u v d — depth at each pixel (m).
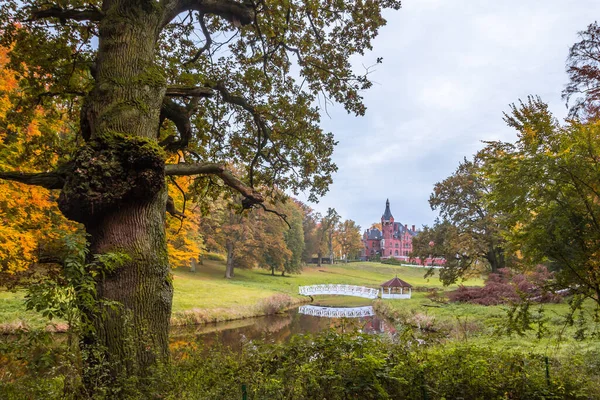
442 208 29.02
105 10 5.75
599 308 5.57
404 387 4.21
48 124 9.15
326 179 9.97
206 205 9.66
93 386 3.63
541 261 5.63
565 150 4.95
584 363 6.23
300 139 9.41
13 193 9.34
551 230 5.27
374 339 4.88
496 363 4.93
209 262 53.78
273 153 9.91
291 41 9.09
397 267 85.56
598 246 4.98
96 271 4.12
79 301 3.56
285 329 19.50
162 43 8.99
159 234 5.04
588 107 10.60
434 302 25.59
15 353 3.39
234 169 22.20
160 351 4.50
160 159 4.77
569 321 5.80
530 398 4.51
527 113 5.51
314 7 8.10
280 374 3.97
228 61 8.98
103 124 4.89
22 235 9.05
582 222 5.05
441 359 4.77
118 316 4.38
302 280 53.19
